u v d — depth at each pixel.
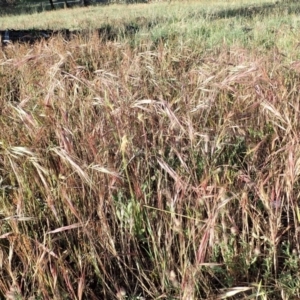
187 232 2.24
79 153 2.70
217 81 3.45
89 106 3.15
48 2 36.44
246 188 2.31
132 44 7.13
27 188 2.49
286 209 2.47
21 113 2.74
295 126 2.82
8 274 2.24
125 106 2.83
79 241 2.39
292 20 8.44
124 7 20.09
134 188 2.50
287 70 3.85
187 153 2.77
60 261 2.06
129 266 2.30
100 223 2.36
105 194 2.44
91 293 2.20
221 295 1.89
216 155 2.70
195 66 4.51
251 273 2.25
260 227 2.37
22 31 9.81
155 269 2.23
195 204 2.29
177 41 6.81
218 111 3.08
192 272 1.93
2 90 4.11
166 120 2.94
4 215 2.42
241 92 3.42
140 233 2.38
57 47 5.43
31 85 3.91
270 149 2.90
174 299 2.04
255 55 4.71
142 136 2.74
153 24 9.73
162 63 4.55
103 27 10.57
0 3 33.31
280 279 2.11
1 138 2.83
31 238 2.21
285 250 2.35
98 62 5.36
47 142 2.73
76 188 2.51
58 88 3.53
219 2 16.38
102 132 2.70
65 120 2.76
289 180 2.29
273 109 2.63
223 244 2.17
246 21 9.31
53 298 2.04
